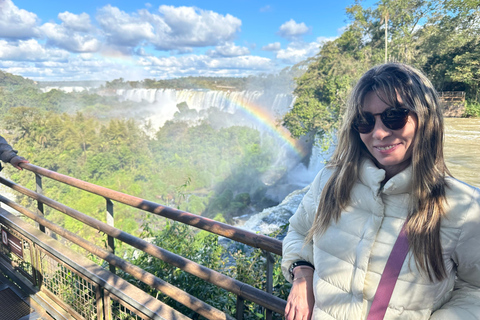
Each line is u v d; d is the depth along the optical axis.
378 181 0.87
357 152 0.95
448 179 0.84
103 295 2.08
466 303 0.82
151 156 113.75
